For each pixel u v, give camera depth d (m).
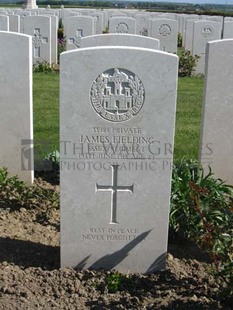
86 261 1.93
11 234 2.18
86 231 1.89
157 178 1.86
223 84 2.57
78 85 1.75
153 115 1.79
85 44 2.88
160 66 1.75
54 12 10.23
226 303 1.72
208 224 1.89
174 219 2.12
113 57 1.73
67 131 1.79
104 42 2.87
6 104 2.55
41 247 2.08
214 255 1.75
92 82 1.75
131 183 1.86
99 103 1.77
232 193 2.32
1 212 2.38
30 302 1.72
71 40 6.51
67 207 1.86
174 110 1.79
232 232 1.87
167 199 1.88
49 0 37.59
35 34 6.23
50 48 6.31
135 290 1.81
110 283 1.83
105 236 1.91
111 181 1.85
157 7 30.00
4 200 2.48
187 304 1.72
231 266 1.71
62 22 10.16
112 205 1.88
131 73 1.76
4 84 2.51
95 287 1.82
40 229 2.24
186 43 7.59
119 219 1.89
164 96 1.78
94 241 1.91
